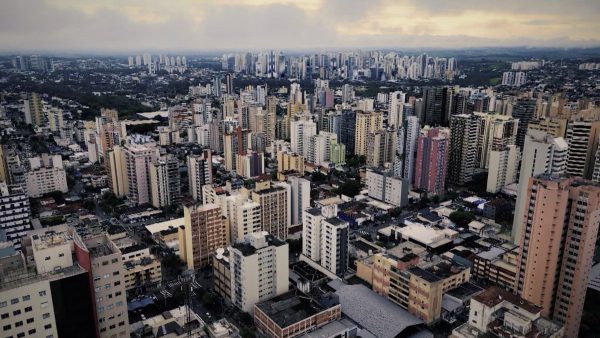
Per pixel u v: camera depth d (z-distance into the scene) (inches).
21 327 5201.8
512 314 6112.2
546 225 7450.8
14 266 5674.2
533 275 7775.6
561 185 7337.6
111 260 5787.4
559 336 5994.1
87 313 5605.3
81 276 5462.6
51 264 5526.6
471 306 6348.4
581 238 7337.6
